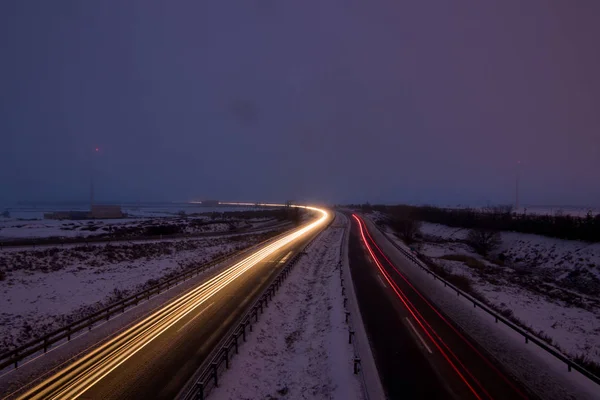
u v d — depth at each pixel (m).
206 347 16.17
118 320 20.17
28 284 25.80
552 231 53.94
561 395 12.46
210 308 22.23
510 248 57.97
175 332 18.11
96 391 12.35
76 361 14.84
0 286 24.61
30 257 31.94
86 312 22.48
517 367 14.60
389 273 33.91
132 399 11.83
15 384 12.95
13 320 19.80
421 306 23.22
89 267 32.41
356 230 76.81
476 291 30.31
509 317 23.05
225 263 38.53
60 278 28.08
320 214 131.38
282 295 26.00
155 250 42.12
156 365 14.37
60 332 17.69
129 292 27.22
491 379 13.47
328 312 22.05
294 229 78.00
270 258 41.19
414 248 52.09
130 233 57.81
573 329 23.08
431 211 99.12
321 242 56.88
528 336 16.95
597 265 40.62
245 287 27.59
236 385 13.20
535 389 12.83
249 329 18.58
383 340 17.19
